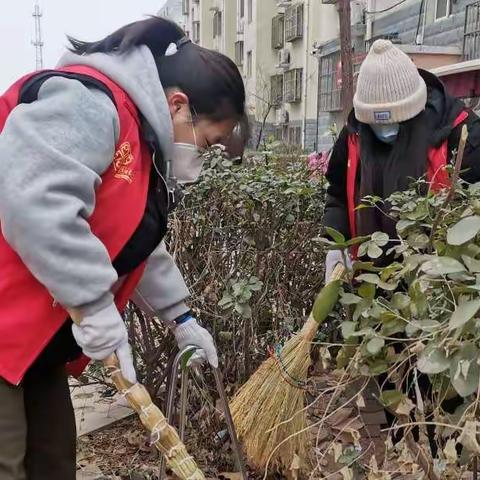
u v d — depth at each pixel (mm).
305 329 1880
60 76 1437
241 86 1605
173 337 2484
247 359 2520
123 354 1406
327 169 2623
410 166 2197
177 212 2533
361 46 15094
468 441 1117
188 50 1596
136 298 1906
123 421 2865
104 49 1589
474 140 2182
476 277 1220
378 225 2285
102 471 2467
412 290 1338
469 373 1141
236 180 2553
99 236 1467
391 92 2166
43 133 1330
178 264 2531
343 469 1468
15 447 1479
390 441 1416
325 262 2701
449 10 11406
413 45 11422
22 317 1409
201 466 2416
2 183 1304
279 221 2654
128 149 1479
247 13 24875
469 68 8398
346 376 1609
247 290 2307
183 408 1729
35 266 1321
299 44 20578
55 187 1303
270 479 2205
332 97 17031
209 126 1596
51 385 1749
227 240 2572
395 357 1438
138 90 1488
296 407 1871
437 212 1619
